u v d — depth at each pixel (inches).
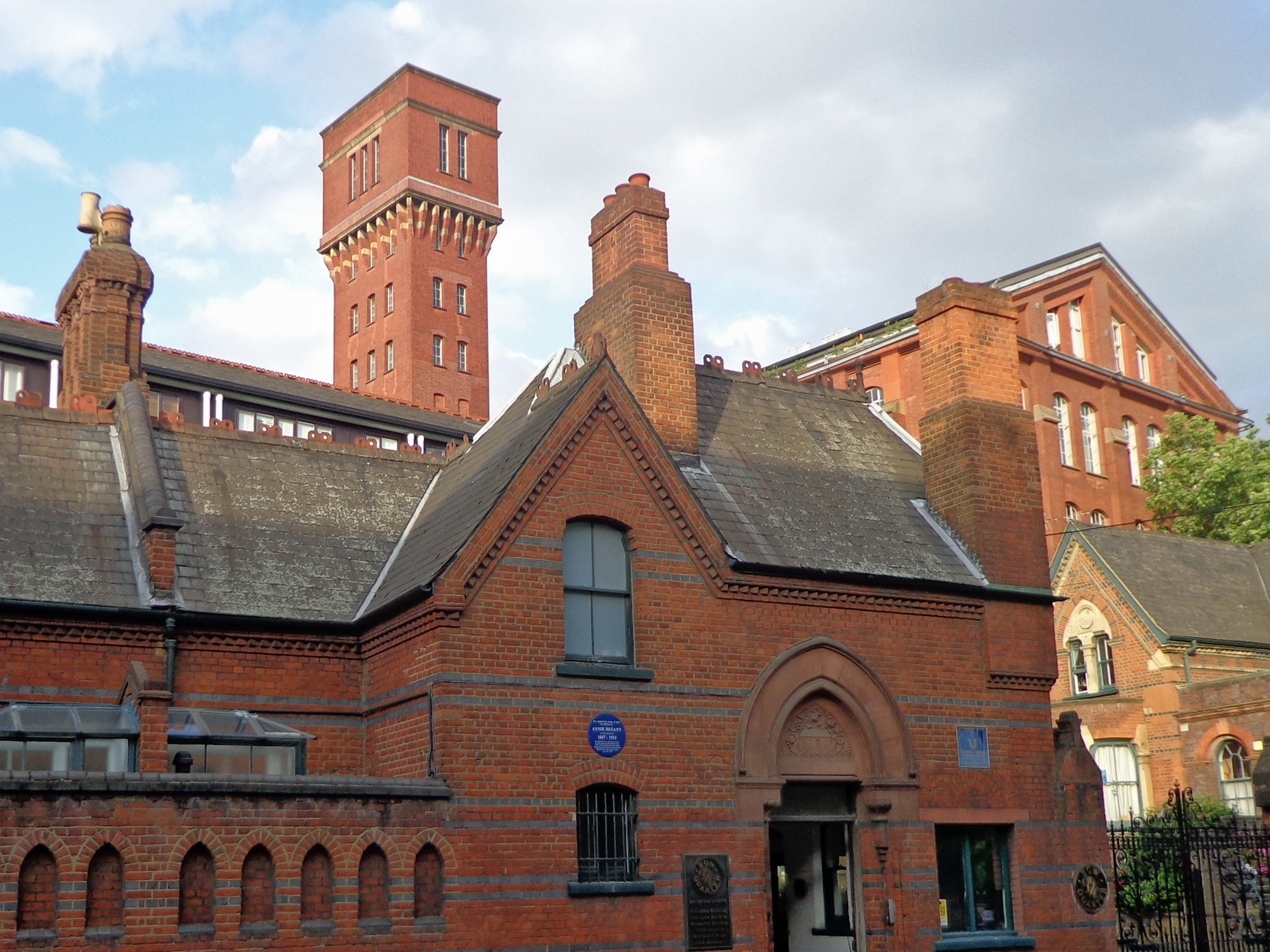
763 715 766.5
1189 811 1043.9
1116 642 1560.0
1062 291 2209.6
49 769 645.9
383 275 3056.1
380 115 3093.0
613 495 754.8
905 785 799.7
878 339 2062.0
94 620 698.8
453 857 658.8
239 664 740.0
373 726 751.7
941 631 847.7
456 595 691.4
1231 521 2016.5
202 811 598.9
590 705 717.9
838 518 870.4
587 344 921.5
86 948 561.3
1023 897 831.1
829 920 815.7
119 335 892.6
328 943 616.7
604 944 688.4
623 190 917.8
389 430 1835.6
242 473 840.3
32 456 786.8
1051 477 2034.9
